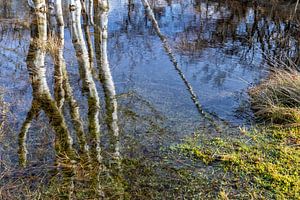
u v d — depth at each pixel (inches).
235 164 186.4
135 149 200.2
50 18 414.6
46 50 359.3
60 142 207.0
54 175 175.5
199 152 197.3
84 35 427.8
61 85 292.7
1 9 521.7
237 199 161.0
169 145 204.8
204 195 163.8
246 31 497.4
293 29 512.4
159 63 351.3
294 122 229.0
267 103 253.1
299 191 165.2
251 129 225.0
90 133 217.6
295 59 373.4
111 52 379.9
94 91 282.2
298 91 254.8
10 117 233.1
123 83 298.5
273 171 179.5
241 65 355.9
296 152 197.0
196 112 249.0
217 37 459.5
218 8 642.2
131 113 243.9
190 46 413.7
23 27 442.6
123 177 175.5
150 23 513.7
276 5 655.1
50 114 242.4
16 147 199.2
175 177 176.2
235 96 278.5
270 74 319.9
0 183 167.8
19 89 280.2
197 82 305.9
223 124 232.2
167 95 275.9
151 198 161.5
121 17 540.1
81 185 168.9
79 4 385.7
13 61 338.3
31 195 159.8
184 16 568.7
